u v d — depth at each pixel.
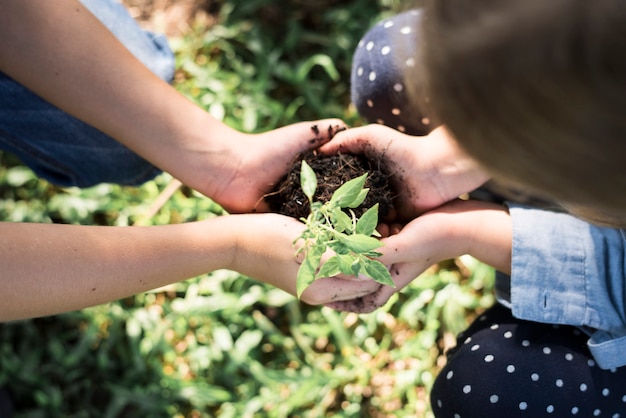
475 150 0.57
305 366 1.11
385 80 0.92
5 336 1.12
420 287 1.12
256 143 0.90
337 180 0.86
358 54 0.97
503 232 0.88
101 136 0.96
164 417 1.09
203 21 1.30
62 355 1.11
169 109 0.88
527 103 0.53
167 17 1.31
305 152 0.89
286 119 1.24
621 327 0.86
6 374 1.10
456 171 0.87
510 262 0.88
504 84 0.53
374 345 1.11
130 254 0.81
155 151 0.89
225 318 1.13
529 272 0.86
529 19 0.51
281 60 1.29
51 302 0.78
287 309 1.14
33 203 1.18
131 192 1.19
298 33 1.28
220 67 1.28
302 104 1.26
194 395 1.08
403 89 0.91
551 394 0.85
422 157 0.87
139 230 0.83
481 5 0.53
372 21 1.27
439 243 0.86
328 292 0.86
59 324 1.14
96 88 0.86
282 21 1.30
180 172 0.90
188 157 0.89
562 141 0.54
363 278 0.86
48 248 0.78
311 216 0.79
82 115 0.88
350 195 0.77
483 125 0.55
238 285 1.13
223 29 1.28
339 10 1.29
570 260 0.87
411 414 1.07
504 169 0.58
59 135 0.96
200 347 1.11
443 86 0.56
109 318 1.13
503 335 0.89
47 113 0.94
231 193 0.90
